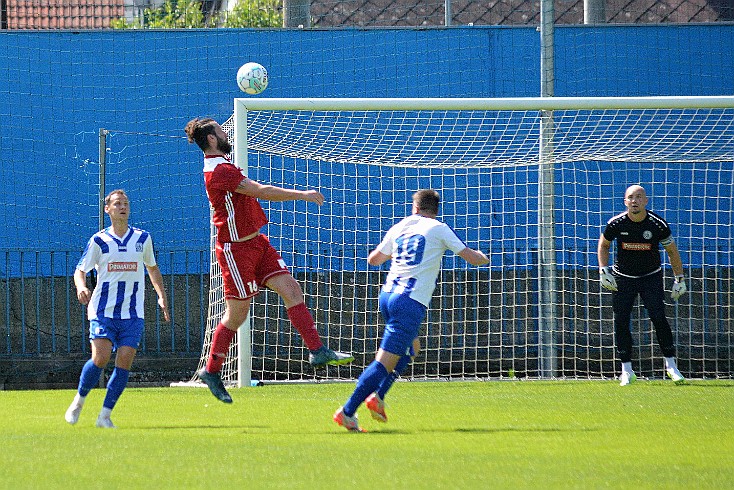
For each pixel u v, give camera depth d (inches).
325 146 1796.3
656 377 1843.0
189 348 1845.5
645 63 1943.9
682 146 1828.2
